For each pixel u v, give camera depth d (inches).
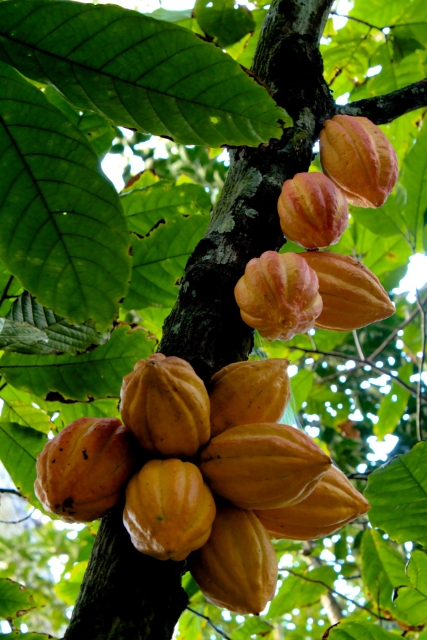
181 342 57.1
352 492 56.6
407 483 69.3
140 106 54.6
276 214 61.9
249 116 55.2
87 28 51.5
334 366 175.6
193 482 52.1
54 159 55.3
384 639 67.1
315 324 62.7
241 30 90.7
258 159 63.4
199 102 54.6
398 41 99.5
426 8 97.4
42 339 62.4
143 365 53.8
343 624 67.7
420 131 91.8
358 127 65.3
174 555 50.8
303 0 69.9
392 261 117.4
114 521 54.0
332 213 60.9
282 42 67.8
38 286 58.6
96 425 54.4
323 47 111.6
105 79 53.4
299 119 65.2
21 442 73.5
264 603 53.1
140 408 52.8
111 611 51.1
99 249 57.6
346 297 61.2
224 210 62.1
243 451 52.9
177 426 52.8
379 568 103.5
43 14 50.9
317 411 142.9
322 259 61.9
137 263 75.7
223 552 53.2
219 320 57.9
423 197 94.5
